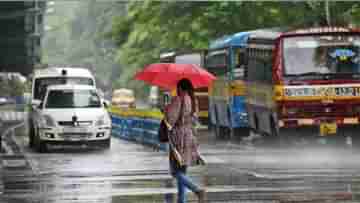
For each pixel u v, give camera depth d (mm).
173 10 75312
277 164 32531
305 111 38562
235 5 69312
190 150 20469
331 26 38875
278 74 38594
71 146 44625
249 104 45531
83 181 27016
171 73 22562
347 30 38781
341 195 22734
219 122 51781
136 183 26281
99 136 41219
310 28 38812
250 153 38656
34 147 43625
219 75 51094
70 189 24891
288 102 38500
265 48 40969
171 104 20438
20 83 114062
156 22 77062
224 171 29828
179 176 20484
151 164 33000
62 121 40531
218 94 51562
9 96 112750
